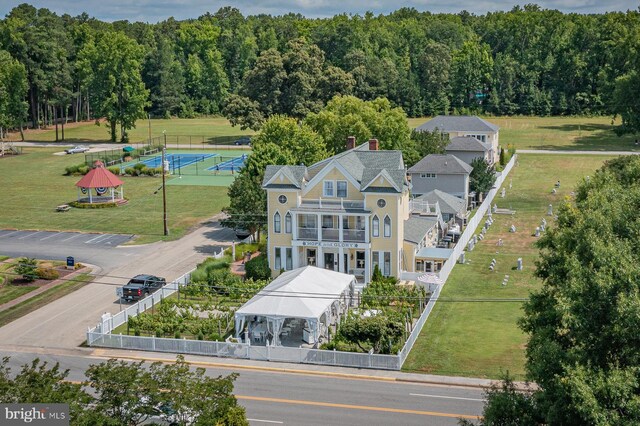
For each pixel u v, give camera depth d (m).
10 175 131.38
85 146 169.50
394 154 74.25
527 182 119.12
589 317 31.58
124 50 173.12
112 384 32.50
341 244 68.94
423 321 58.19
